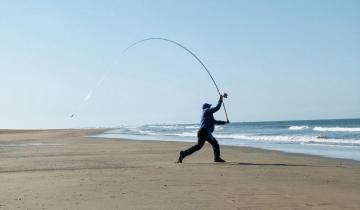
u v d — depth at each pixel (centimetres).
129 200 782
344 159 1605
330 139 3014
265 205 724
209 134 1470
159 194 838
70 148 2425
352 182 990
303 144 2589
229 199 778
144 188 912
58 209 719
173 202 759
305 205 721
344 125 7475
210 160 1579
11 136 5303
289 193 835
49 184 993
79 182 1014
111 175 1136
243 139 3419
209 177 1077
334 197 791
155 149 2228
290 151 2041
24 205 757
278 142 2888
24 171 1282
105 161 1579
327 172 1177
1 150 2336
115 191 879
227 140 3319
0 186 980
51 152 2117
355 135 3631
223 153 1944
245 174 1135
